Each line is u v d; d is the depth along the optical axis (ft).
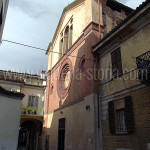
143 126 25.81
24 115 70.13
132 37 31.65
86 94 40.09
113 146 30.91
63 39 63.93
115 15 54.29
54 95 63.67
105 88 36.50
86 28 45.55
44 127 67.10
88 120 36.83
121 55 33.58
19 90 75.97
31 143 92.12
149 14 28.12
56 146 52.39
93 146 33.47
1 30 30.19
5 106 35.76
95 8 47.01
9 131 35.91
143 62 25.18
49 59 78.74
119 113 31.53
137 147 26.03
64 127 49.57
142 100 27.02
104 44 37.37
